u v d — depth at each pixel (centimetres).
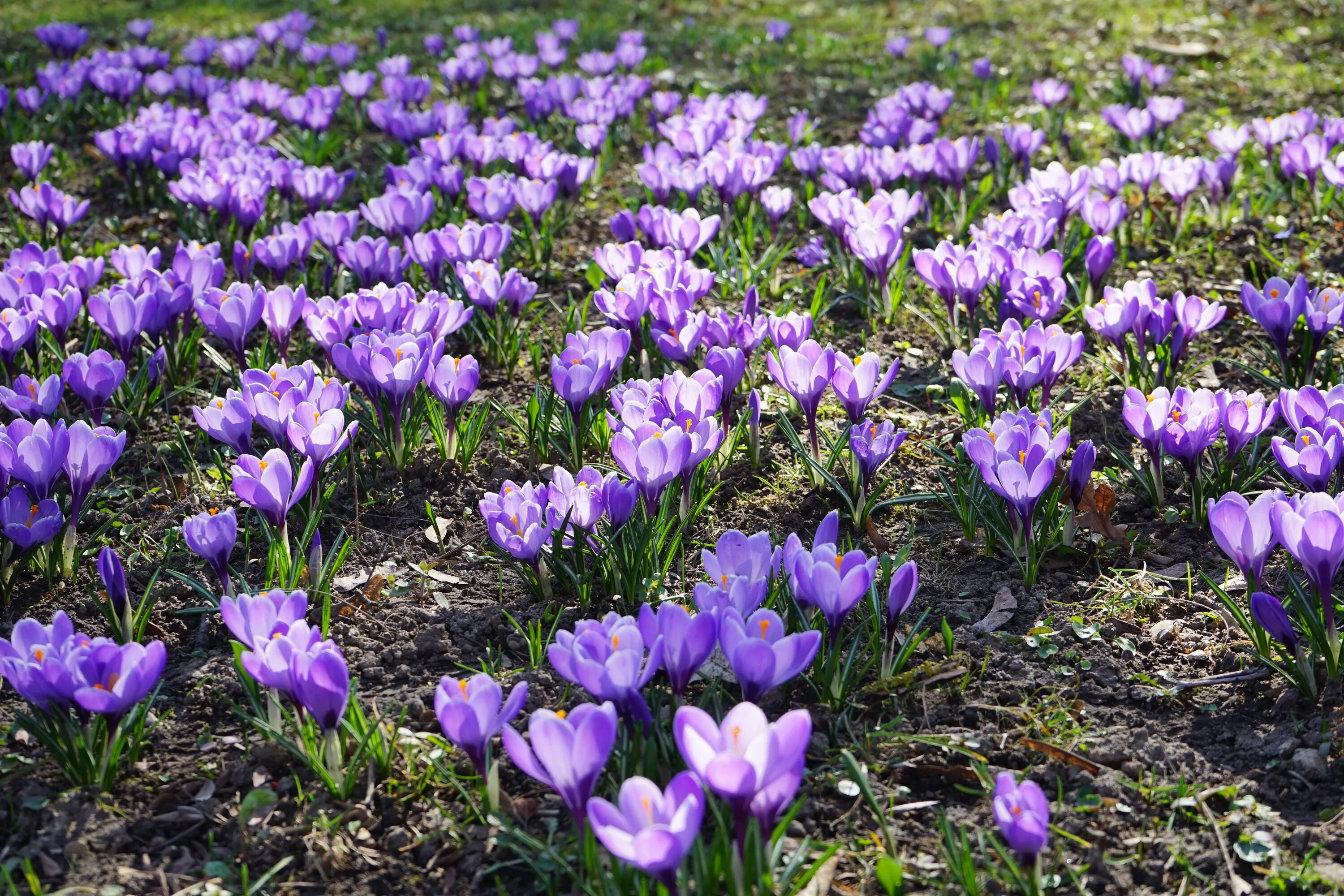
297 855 93
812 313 157
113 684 93
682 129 202
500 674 106
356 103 254
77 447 113
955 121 252
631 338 141
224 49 285
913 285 169
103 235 198
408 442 130
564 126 255
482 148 201
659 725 94
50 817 95
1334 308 131
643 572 112
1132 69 248
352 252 151
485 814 94
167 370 144
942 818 88
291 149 234
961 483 122
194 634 111
